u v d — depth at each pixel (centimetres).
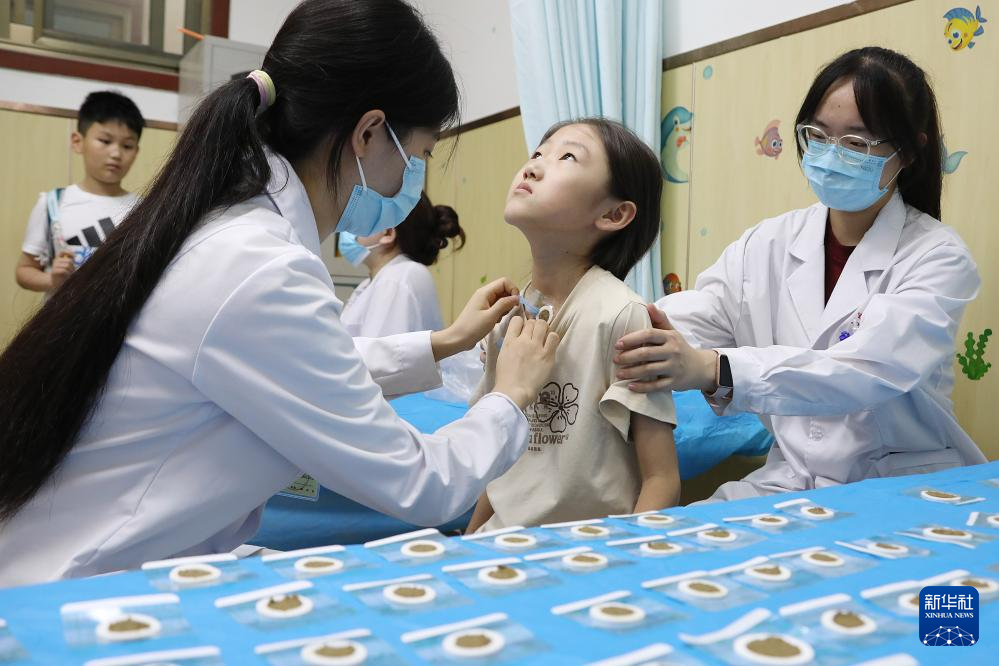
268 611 44
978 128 152
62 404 65
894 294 115
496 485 111
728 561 55
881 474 122
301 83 80
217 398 68
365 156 86
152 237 70
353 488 73
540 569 52
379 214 94
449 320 329
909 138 117
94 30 326
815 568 53
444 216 232
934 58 158
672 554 56
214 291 68
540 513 106
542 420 108
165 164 77
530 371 90
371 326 211
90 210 272
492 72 302
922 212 130
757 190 196
